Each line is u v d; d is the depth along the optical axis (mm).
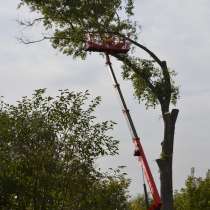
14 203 22938
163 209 33688
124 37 34625
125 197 23859
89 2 34625
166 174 34281
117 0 34719
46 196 23031
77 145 23734
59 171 23391
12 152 23703
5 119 23844
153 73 35750
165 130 34938
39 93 24406
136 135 29656
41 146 23609
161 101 35656
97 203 23281
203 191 46000
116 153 24172
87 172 23562
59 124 23938
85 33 34562
